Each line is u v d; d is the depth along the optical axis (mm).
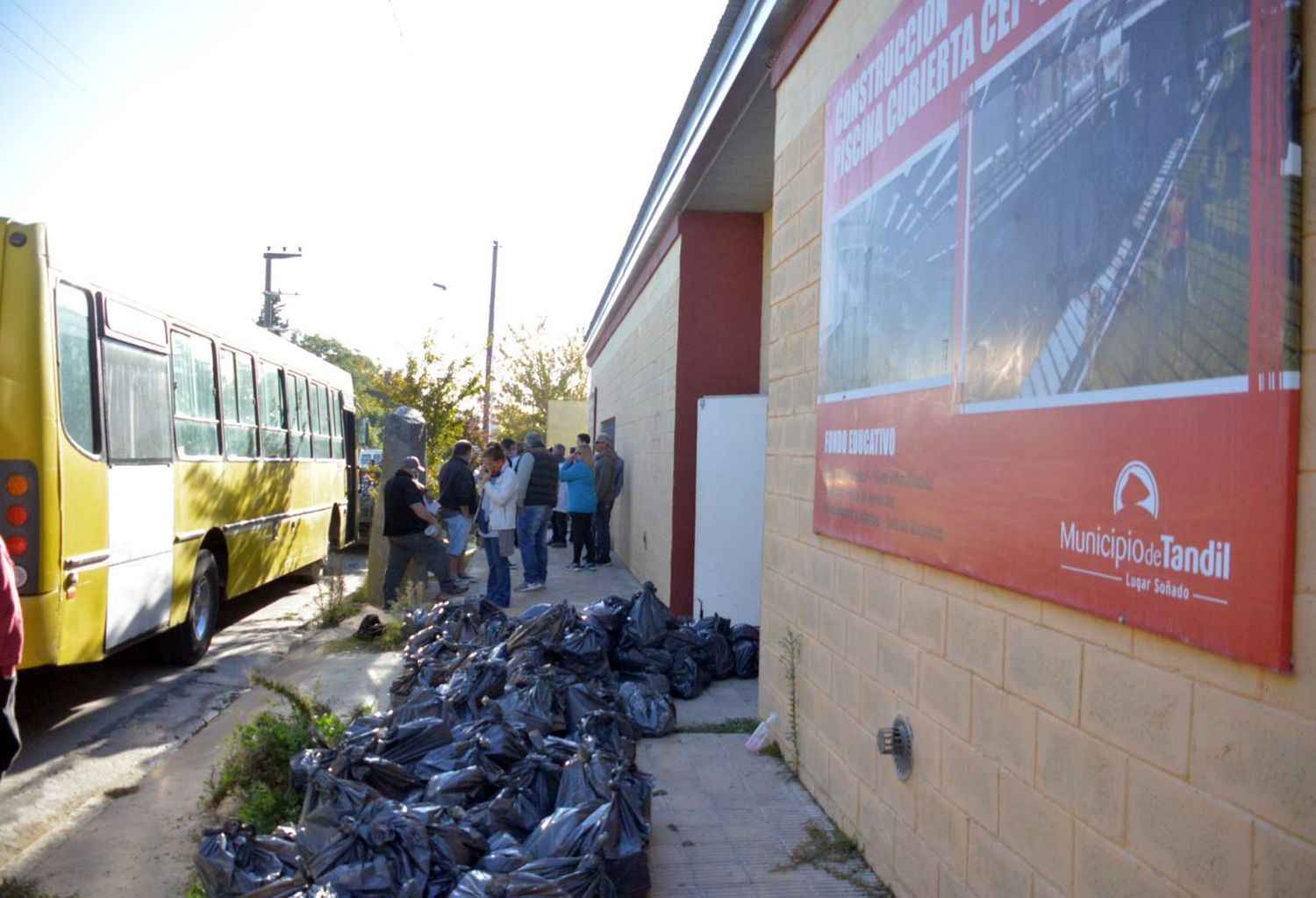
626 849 3953
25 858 4699
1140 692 2535
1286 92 2049
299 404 12969
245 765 5109
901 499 3975
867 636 4461
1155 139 2441
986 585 3352
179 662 8734
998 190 3232
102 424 6922
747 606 8883
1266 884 2109
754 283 10711
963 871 3496
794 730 5508
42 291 6289
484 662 6145
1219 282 2221
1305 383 2025
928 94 3814
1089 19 2738
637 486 14578
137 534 7516
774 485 6113
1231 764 2217
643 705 6305
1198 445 2283
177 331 8469
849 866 4371
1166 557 2383
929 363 3732
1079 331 2744
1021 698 3119
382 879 3441
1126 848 2588
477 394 21125
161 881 4426
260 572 11055
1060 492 2832
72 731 6895
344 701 7340
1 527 6105
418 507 10945
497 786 4484
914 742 3926
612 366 19797
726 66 7238
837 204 4926
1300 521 2029
